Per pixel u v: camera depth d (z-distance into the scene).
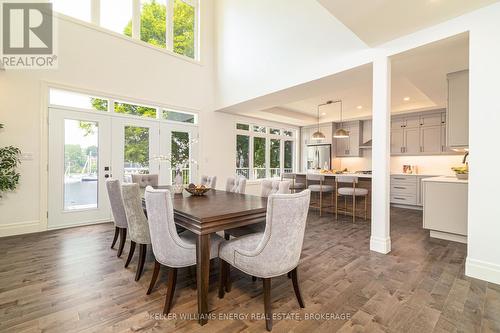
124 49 4.57
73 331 1.54
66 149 3.99
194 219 1.76
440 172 6.20
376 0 2.18
